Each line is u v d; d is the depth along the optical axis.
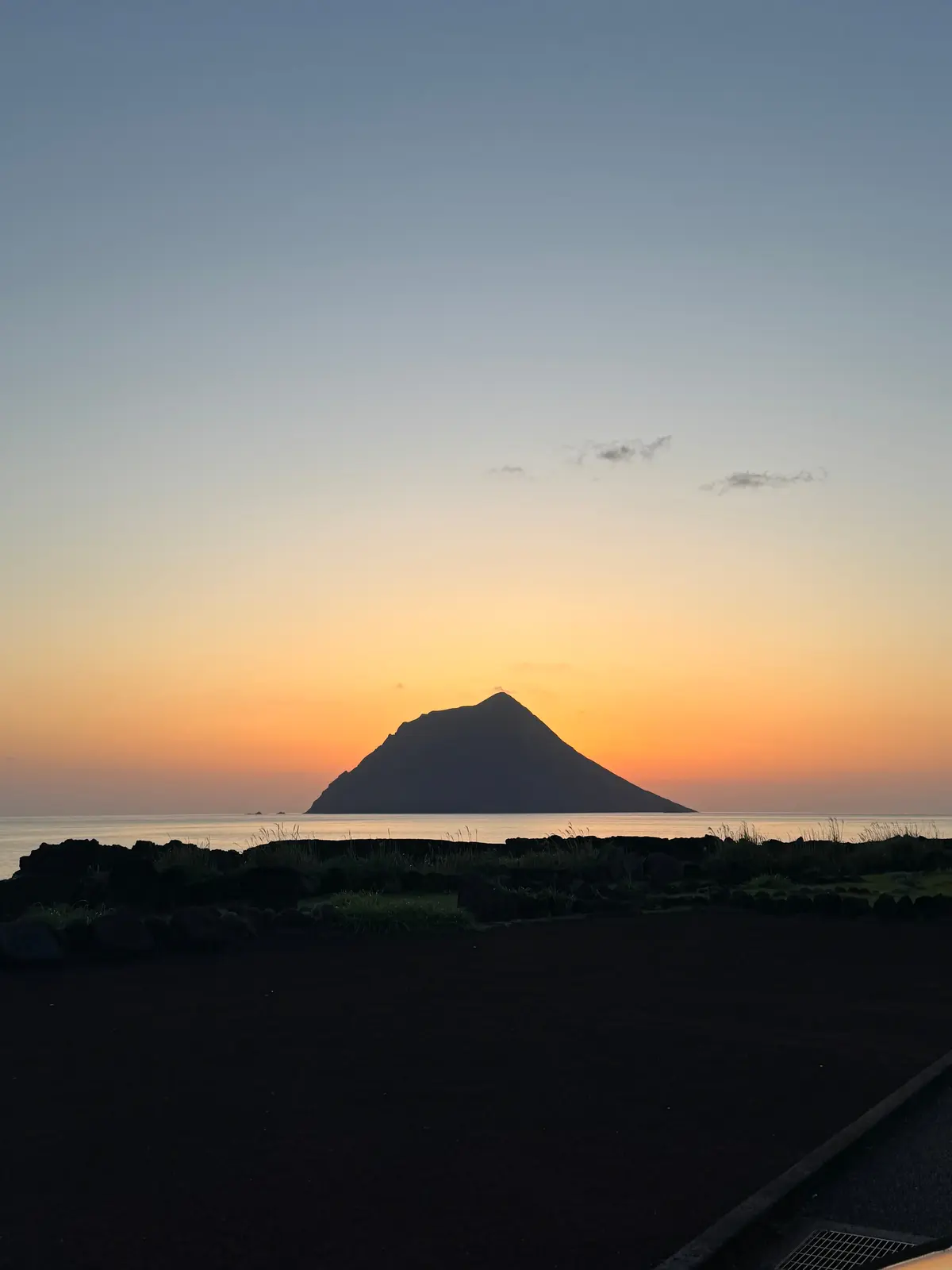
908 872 26.20
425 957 14.43
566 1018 10.21
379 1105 7.23
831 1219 5.30
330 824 163.12
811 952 14.95
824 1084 7.74
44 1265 4.74
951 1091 7.71
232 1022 10.04
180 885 19.38
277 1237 5.04
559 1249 4.88
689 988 11.90
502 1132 6.64
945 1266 2.73
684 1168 5.96
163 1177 5.84
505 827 130.62
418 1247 4.92
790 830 92.31
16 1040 9.25
